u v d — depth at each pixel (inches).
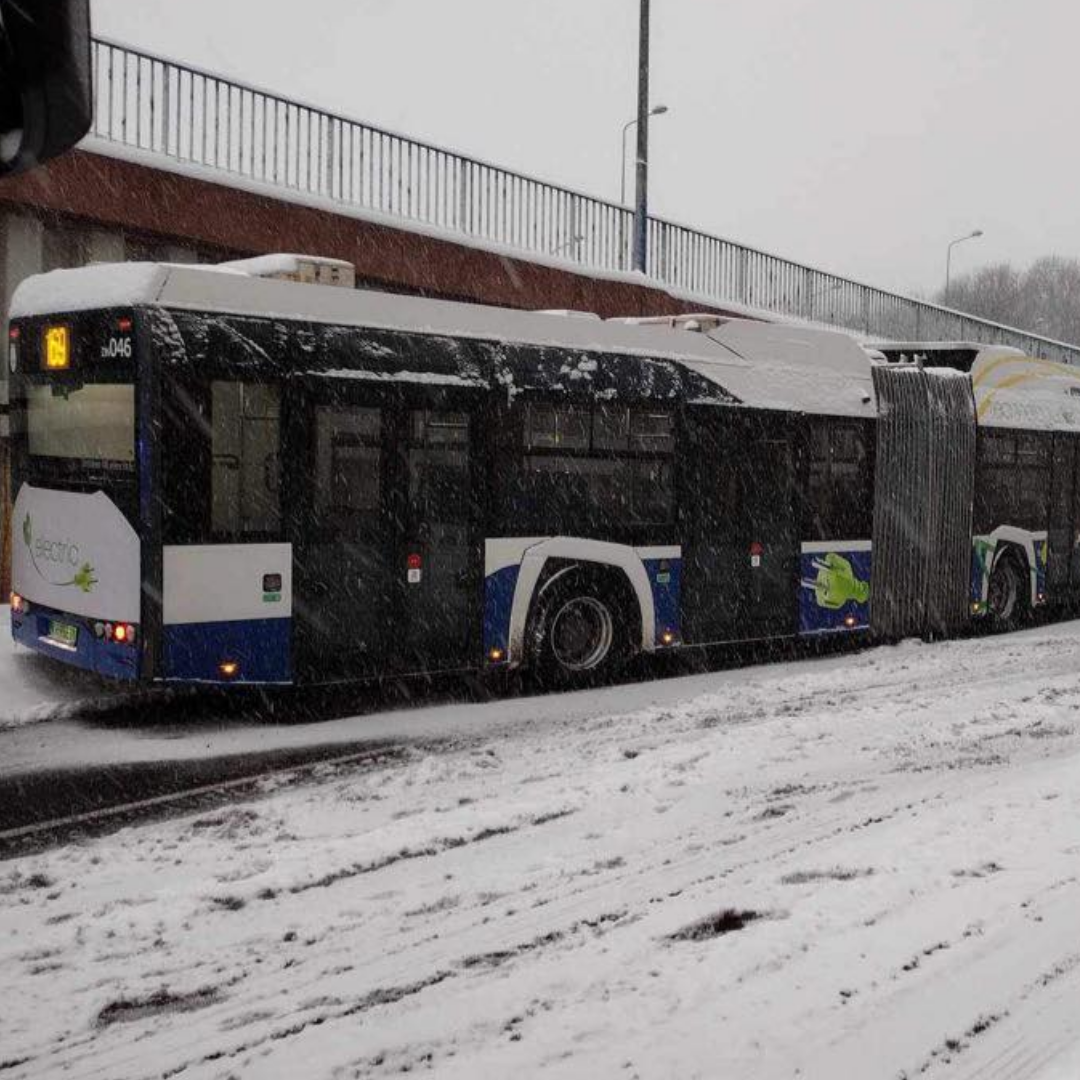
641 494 451.2
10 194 499.8
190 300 351.3
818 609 515.2
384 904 216.7
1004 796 278.1
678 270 940.0
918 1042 161.0
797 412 503.5
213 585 352.5
